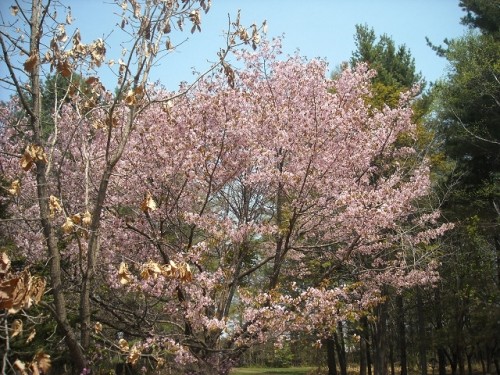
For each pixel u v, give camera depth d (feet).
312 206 29.66
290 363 117.19
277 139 28.71
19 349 21.79
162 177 27.14
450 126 60.85
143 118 28.32
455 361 79.15
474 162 57.88
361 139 32.35
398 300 62.95
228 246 30.76
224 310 27.91
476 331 60.08
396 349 89.76
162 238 28.04
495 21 57.62
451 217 58.13
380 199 28.53
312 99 30.14
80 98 23.97
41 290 13.15
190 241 27.61
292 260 40.88
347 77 34.71
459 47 61.87
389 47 70.08
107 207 27.86
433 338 63.10
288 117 29.50
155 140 27.43
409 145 53.72
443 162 58.70
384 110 35.40
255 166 29.81
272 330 24.63
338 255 33.86
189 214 26.55
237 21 21.34
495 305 56.70
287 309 26.18
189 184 29.27
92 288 26.45
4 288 11.16
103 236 27.25
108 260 27.14
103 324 27.63
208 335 26.71
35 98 18.11
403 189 31.65
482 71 55.52
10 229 28.14
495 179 57.31
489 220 58.18
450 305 61.41
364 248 33.22
